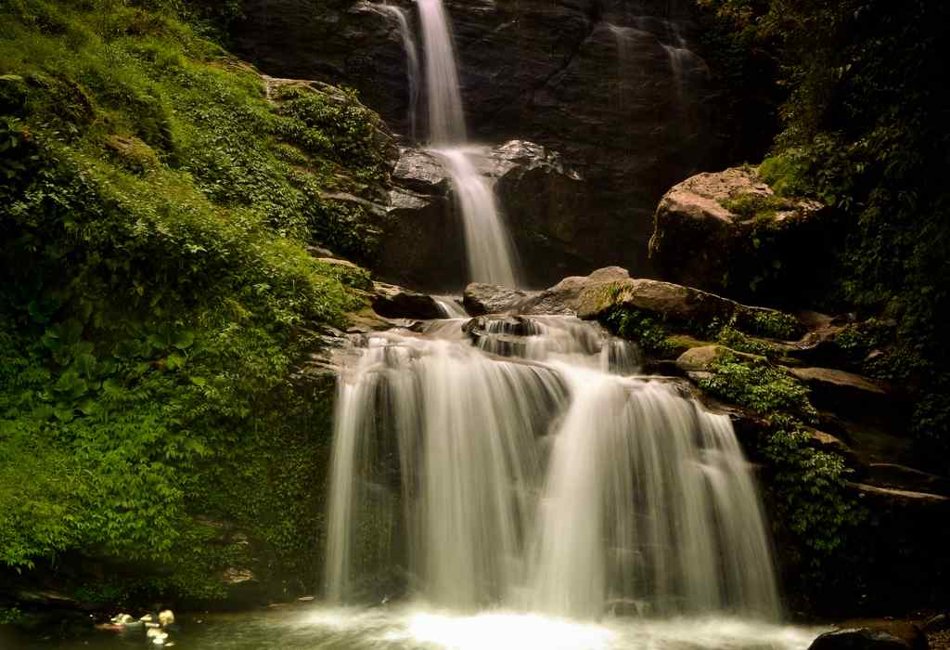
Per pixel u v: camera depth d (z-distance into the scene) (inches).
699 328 461.4
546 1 833.5
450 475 367.9
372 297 468.1
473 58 797.2
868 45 550.6
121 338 354.6
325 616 335.9
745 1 789.9
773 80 869.2
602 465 377.1
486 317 448.1
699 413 394.0
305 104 627.2
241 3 726.5
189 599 333.4
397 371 374.9
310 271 443.8
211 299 373.7
